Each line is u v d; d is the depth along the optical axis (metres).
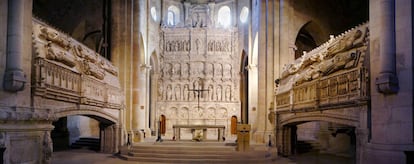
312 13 23.98
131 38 24.44
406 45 10.77
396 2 11.13
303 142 23.58
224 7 36.28
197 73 34.44
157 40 34.06
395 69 10.99
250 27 30.69
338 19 24.45
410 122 10.52
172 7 36.66
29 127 11.59
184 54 34.50
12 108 11.14
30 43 12.09
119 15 24.05
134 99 25.09
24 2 11.80
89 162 17.47
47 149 12.55
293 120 19.19
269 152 19.20
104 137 21.38
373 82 11.67
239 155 18.58
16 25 11.45
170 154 18.88
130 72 24.17
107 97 19.38
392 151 10.72
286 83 20.77
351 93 12.95
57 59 13.74
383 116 11.20
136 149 19.81
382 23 11.16
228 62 34.41
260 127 23.11
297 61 19.67
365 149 11.91
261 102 23.19
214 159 18.17
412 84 10.59
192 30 34.56
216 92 34.31
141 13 27.39
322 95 15.40
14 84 11.06
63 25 23.92
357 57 12.81
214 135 33.34
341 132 20.28
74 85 15.19
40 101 12.55
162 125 33.97
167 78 34.53
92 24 25.00
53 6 23.31
